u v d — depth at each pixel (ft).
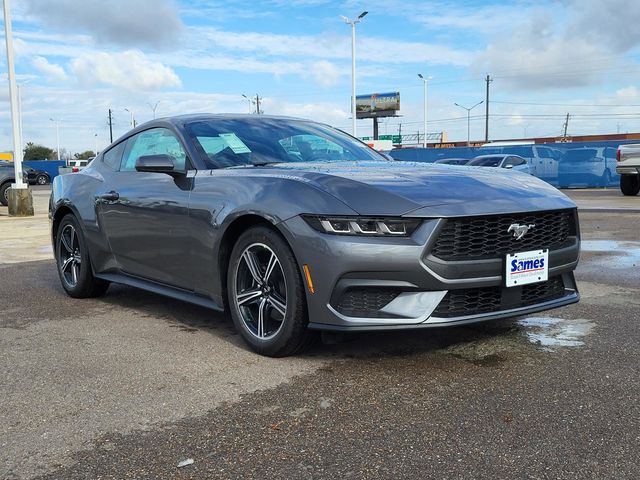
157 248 14.05
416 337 12.82
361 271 10.09
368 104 256.52
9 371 11.25
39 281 20.63
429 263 10.01
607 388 9.90
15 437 8.54
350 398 9.63
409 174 11.69
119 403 9.65
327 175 11.26
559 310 15.19
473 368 10.91
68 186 17.87
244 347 12.39
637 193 60.59
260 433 8.50
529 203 11.10
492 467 7.44
